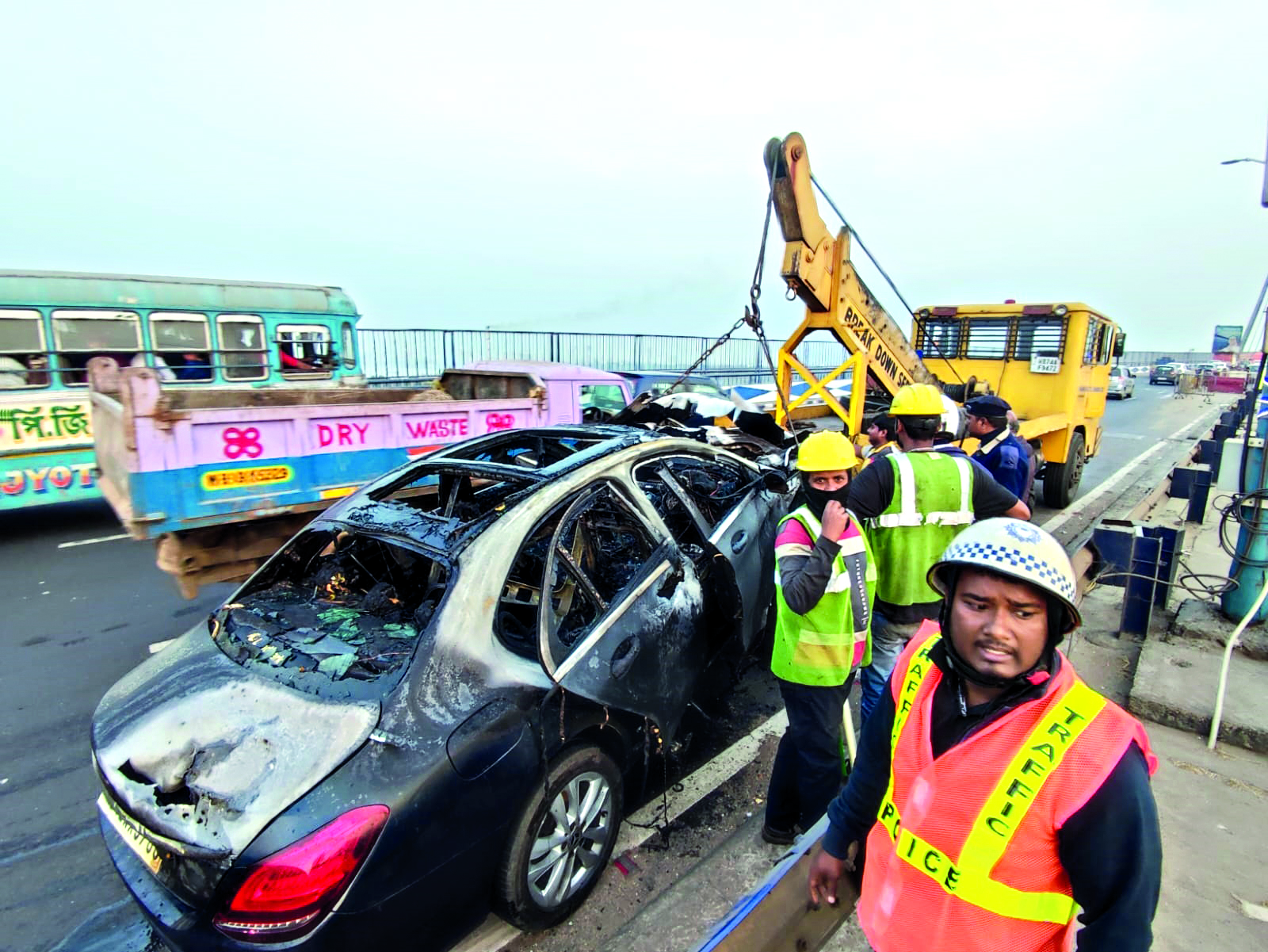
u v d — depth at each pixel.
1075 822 1.16
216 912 1.96
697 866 2.95
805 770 2.76
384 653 2.54
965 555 1.27
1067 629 1.25
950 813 1.28
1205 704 3.77
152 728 2.36
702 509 4.12
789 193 5.12
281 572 3.25
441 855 2.15
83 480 8.28
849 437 6.03
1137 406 26.31
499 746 2.33
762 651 4.43
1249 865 2.82
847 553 2.68
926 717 1.38
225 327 9.48
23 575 6.81
